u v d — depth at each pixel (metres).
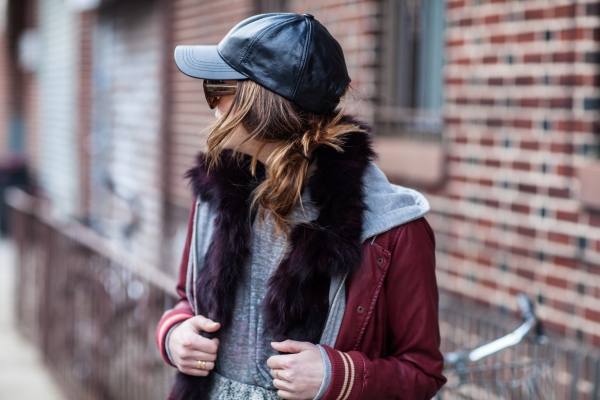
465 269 3.99
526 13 3.55
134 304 3.71
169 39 6.80
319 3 4.93
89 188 9.10
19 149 12.69
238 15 5.60
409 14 4.41
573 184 3.38
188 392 1.71
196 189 1.75
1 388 5.04
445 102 4.08
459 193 4.01
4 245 10.81
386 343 1.68
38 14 11.46
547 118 3.48
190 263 1.80
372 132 1.67
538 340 2.48
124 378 3.89
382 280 1.60
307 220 1.59
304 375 1.53
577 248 3.38
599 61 3.31
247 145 1.59
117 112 8.34
